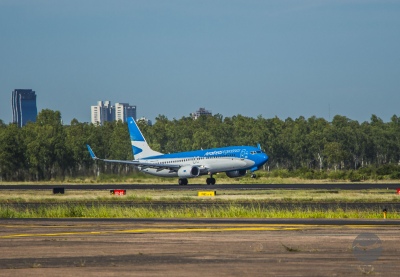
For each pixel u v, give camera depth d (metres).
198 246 56.19
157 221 83.06
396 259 47.88
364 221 78.75
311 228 70.12
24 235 67.44
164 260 48.81
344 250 52.53
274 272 43.12
